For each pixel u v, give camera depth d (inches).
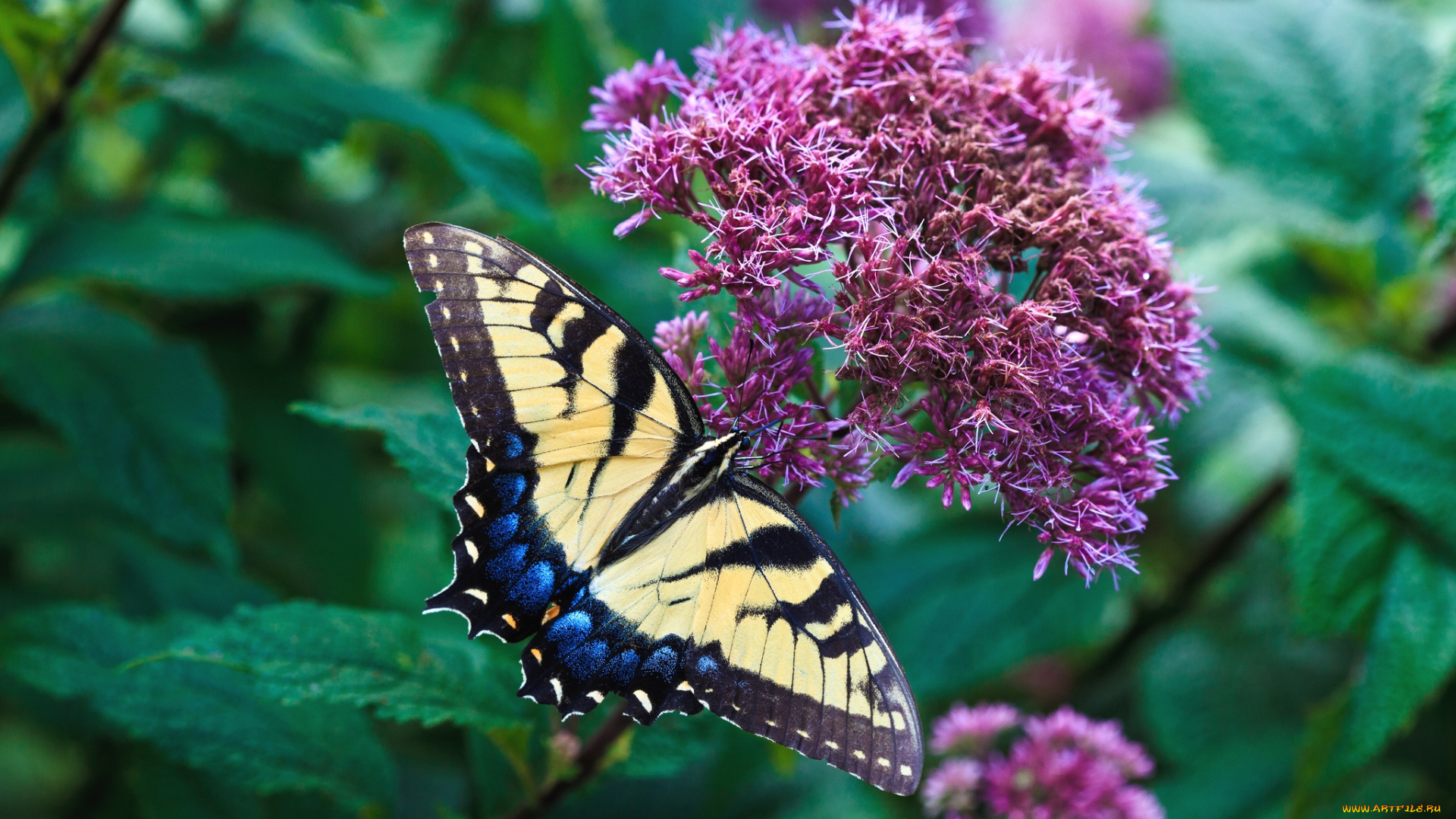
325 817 19.2
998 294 16.8
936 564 21.7
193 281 20.1
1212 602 22.8
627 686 17.3
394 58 27.9
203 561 21.5
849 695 17.0
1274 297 23.3
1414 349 22.7
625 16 22.8
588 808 20.9
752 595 17.3
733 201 17.0
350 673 17.0
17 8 18.8
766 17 24.9
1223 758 21.5
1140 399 17.5
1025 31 30.5
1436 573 19.6
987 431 16.9
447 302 17.1
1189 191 22.4
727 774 19.7
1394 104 22.1
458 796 21.6
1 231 24.6
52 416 19.4
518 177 20.1
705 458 17.0
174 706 18.1
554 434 17.4
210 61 19.9
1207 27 22.7
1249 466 27.2
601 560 17.4
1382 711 19.4
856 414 16.9
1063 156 17.8
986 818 19.9
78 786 22.6
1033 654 21.0
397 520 26.4
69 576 22.4
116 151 26.8
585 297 17.3
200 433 19.8
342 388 26.0
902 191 17.0
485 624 17.3
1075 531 16.9
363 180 27.5
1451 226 18.7
